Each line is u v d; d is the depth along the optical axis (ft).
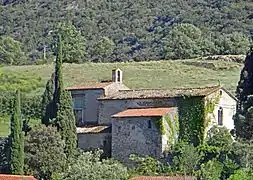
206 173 436.76
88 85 575.79
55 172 481.87
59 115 510.58
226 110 526.98
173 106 518.37
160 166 484.33
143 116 504.02
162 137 496.64
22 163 475.31
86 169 440.45
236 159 437.17
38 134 493.77
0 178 433.89
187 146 484.33
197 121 510.58
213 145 490.49
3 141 551.18
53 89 582.76
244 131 471.21
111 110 548.31
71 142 508.53
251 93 509.35
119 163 479.41
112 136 515.91
